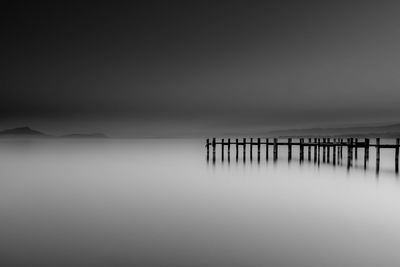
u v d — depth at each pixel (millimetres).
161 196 17688
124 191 19234
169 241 10484
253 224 12344
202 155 47812
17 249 9836
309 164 32750
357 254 9531
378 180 22672
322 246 10109
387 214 13758
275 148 36312
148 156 45062
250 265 8828
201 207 15023
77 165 32969
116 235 11039
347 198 16984
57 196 17844
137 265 8805
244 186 20672
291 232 11422
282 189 19531
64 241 10523
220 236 10984
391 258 9258
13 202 16312
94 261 9008
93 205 15516
